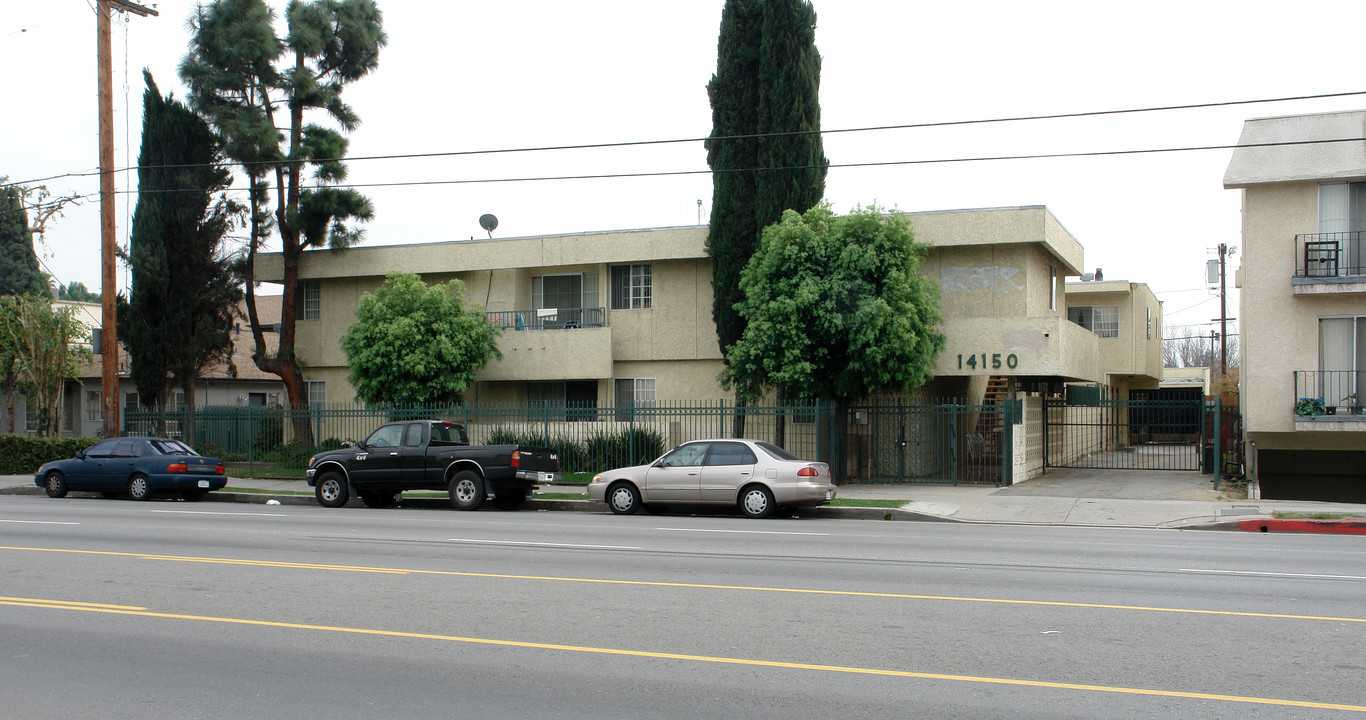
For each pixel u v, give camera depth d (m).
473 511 20.00
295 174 30.08
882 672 6.63
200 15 28.91
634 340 28.06
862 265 21.69
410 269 29.78
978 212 24.11
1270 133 21.23
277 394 43.66
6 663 7.12
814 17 24.27
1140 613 8.51
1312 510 17.72
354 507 21.33
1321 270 20.88
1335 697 6.03
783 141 23.83
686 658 7.03
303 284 31.94
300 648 7.42
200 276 30.17
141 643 7.64
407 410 25.38
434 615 8.54
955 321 24.09
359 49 30.12
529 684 6.42
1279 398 21.19
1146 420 45.81
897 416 24.89
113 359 24.61
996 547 13.27
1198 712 5.75
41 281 45.53
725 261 24.45
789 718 5.70
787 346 22.19
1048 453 28.14
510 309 29.38
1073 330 25.67
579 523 16.98
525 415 26.05
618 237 27.70
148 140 29.86
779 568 11.19
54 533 14.88
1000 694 6.12
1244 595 9.41
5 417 40.88
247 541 13.90
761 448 18.53
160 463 22.56
